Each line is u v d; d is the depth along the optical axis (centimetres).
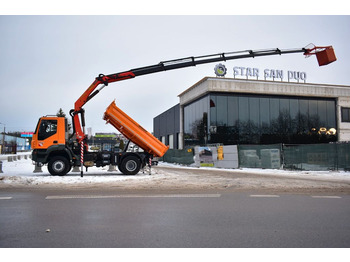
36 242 424
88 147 1630
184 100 3725
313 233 468
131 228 496
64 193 898
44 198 798
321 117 3394
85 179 1317
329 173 1634
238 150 2183
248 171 1886
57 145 1515
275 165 2002
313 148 1823
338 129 3422
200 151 2522
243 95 3150
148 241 428
